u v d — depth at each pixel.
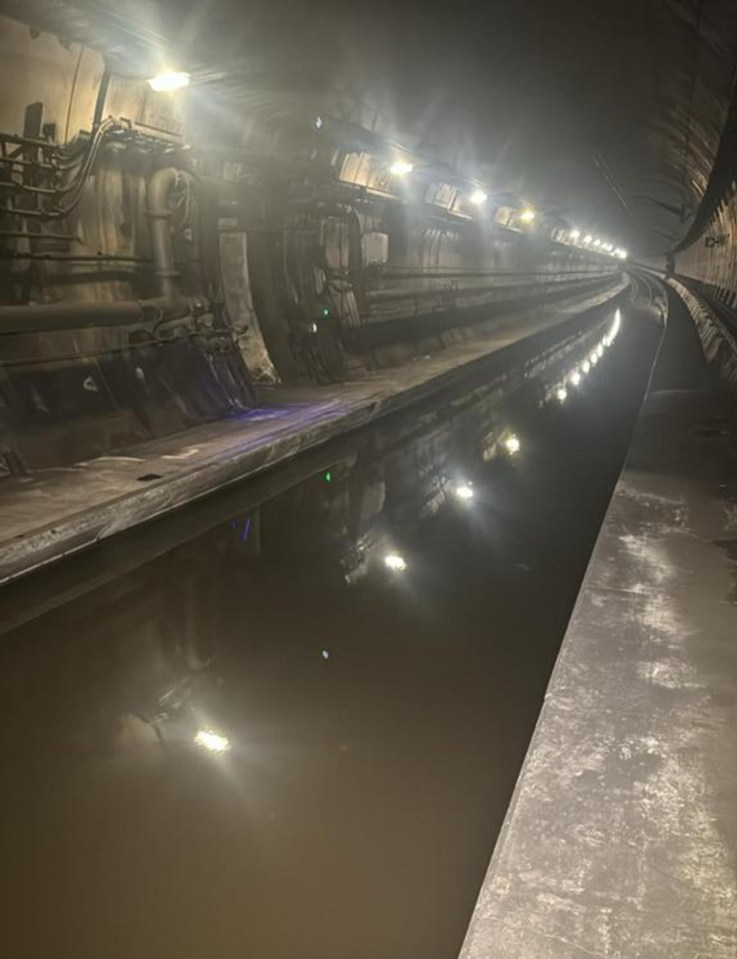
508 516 8.57
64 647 5.58
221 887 3.09
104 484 7.59
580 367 22.80
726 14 10.23
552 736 2.95
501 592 6.35
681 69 13.93
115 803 3.70
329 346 15.79
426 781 3.77
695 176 28.27
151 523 7.56
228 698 4.68
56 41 8.11
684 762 2.76
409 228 22.16
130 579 6.82
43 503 6.93
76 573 6.61
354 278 17.22
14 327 8.09
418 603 6.14
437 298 23.95
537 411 15.58
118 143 9.80
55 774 3.98
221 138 12.00
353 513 8.74
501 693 4.66
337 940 2.81
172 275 10.78
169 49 8.54
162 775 3.91
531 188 27.58
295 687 4.78
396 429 13.56
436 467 10.92
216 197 11.98
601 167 26.88
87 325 9.16
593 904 2.14
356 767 3.91
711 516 5.71
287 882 3.11
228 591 6.50
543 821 2.48
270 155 12.93
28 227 8.91
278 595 6.38
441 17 10.15
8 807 3.71
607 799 2.57
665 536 5.27
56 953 2.79
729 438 8.53
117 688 4.91
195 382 11.20
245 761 4.00
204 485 8.23
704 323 23.41
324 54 10.12
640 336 30.91
